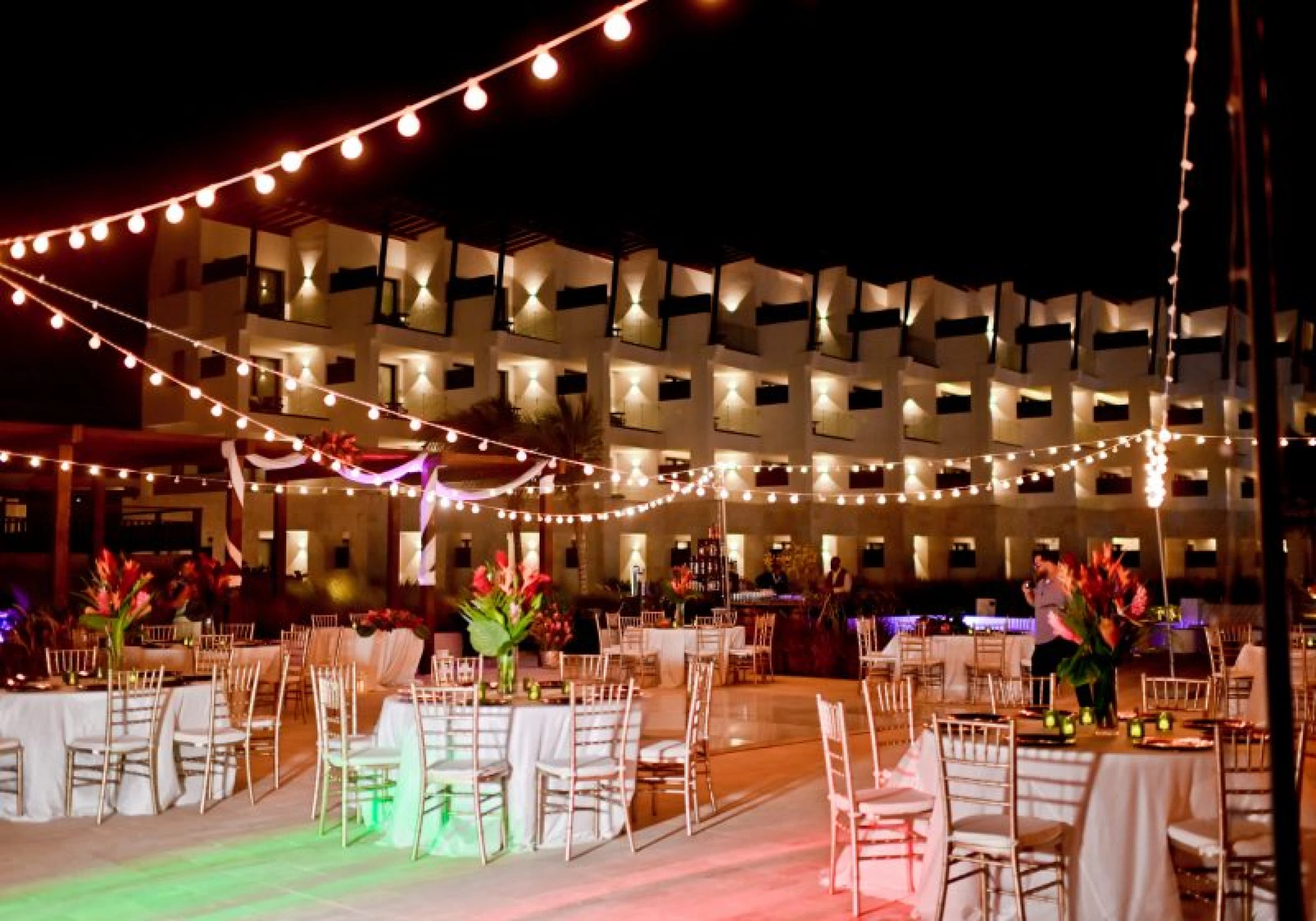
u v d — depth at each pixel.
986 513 41.72
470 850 7.37
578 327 37.41
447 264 36.78
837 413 42.03
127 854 7.46
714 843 7.61
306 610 22.83
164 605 10.71
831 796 6.48
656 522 38.34
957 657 16.27
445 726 7.61
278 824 8.36
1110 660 6.48
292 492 35.25
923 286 43.44
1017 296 44.78
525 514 29.98
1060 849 5.61
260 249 34.00
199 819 8.55
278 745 9.83
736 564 34.22
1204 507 42.00
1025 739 6.00
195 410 33.06
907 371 41.44
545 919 5.93
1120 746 5.84
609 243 38.75
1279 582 2.57
